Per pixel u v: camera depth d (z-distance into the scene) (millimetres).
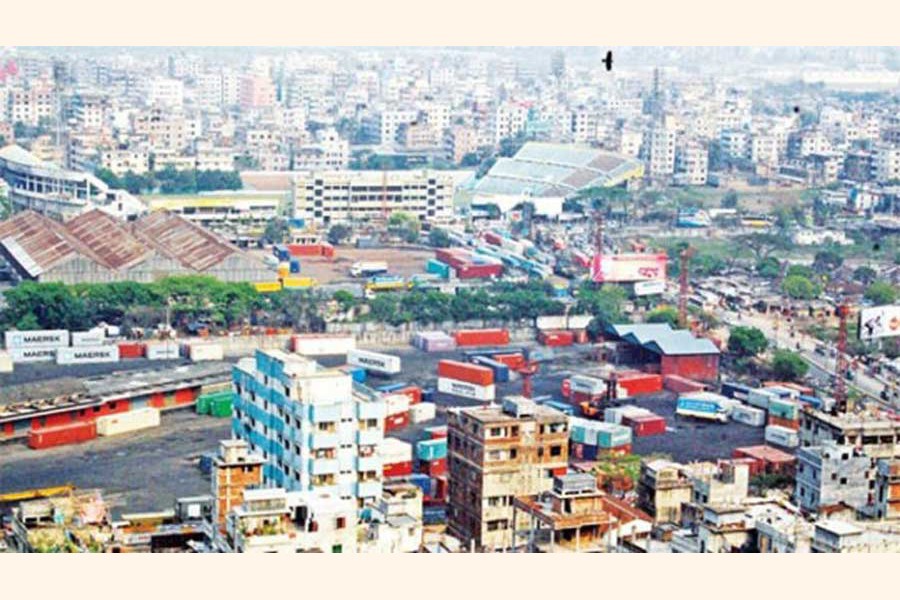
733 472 106188
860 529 95438
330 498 90500
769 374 166750
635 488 114688
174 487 119750
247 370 104938
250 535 88125
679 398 151125
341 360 168750
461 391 153750
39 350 163500
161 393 142625
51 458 127438
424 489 117125
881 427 116125
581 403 151625
